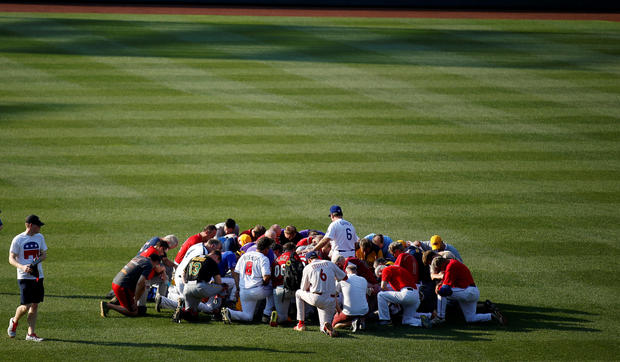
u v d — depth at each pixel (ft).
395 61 330.54
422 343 110.73
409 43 365.61
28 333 110.01
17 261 109.09
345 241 139.74
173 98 272.31
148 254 127.03
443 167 212.02
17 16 406.62
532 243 162.50
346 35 381.81
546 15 440.86
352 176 205.05
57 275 141.90
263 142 231.30
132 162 213.05
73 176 201.36
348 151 224.53
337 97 278.05
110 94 274.57
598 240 163.94
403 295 119.75
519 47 357.82
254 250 130.11
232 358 103.19
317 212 180.24
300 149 225.97
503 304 130.52
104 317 122.11
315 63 325.01
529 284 140.56
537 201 188.03
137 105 263.49
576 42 367.86
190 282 120.26
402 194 192.75
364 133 240.73
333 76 305.53
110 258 151.74
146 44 351.67
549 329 117.60
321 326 116.98
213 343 109.81
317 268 115.03
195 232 167.43
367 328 119.14
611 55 340.59
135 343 109.29
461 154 222.48
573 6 455.63
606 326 119.03
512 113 260.62
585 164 214.07
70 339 110.73
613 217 177.58
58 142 226.79
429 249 140.05
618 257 154.40
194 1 461.78
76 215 175.63
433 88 290.56
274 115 256.93
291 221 174.09
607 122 249.75
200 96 275.80
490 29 400.26
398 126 247.50
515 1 458.91
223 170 208.85
